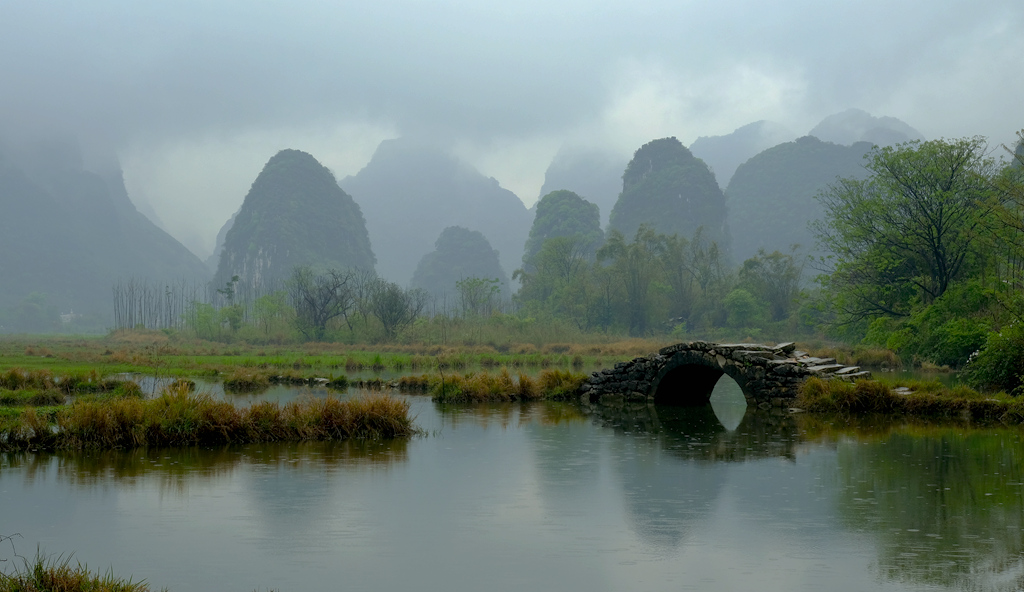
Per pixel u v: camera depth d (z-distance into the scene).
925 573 5.79
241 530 6.98
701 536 6.83
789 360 18.31
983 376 19.42
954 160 32.91
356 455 11.06
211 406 12.44
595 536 6.84
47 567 5.71
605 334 70.38
